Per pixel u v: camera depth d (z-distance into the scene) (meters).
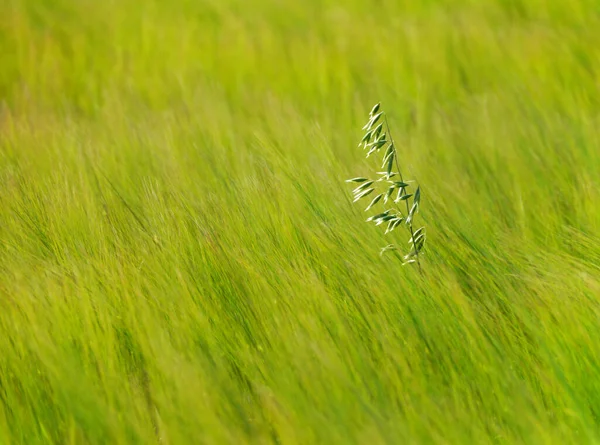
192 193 10.01
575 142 12.45
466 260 8.95
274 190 9.52
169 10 25.58
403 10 23.73
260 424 7.01
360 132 13.52
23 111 15.35
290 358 7.29
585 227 9.93
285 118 13.79
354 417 6.74
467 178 11.57
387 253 8.73
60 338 7.69
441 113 14.23
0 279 8.64
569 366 7.18
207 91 16.44
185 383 6.93
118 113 14.44
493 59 17.80
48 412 7.25
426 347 7.61
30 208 9.78
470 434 6.71
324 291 7.93
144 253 8.73
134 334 7.81
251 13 24.67
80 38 21.86
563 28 19.12
